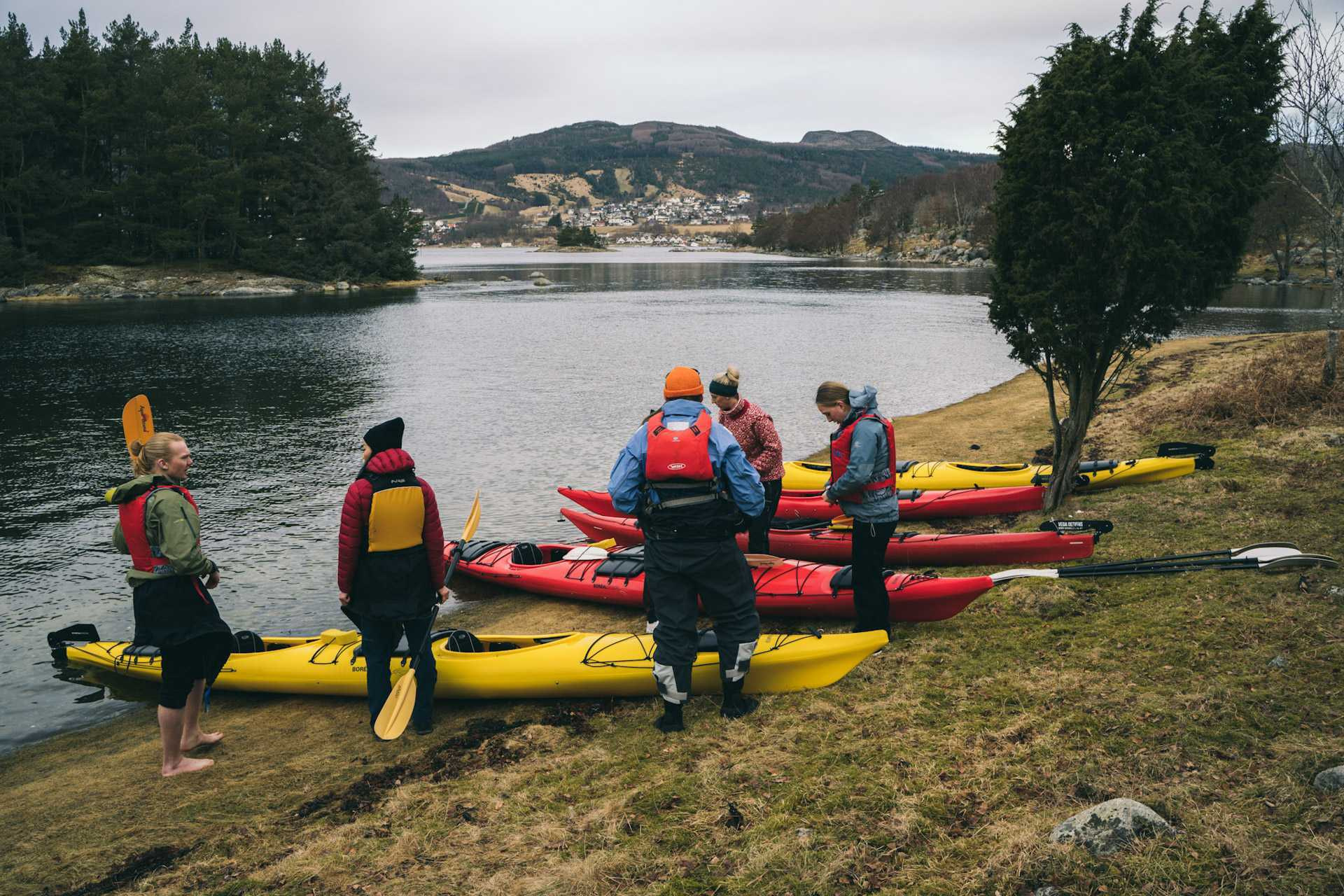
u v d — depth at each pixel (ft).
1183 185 23.66
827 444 49.47
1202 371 55.57
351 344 103.81
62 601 29.01
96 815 15.72
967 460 40.83
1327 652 15.72
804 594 21.98
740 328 117.39
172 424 58.18
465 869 12.65
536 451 49.29
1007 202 26.35
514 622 25.13
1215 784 12.28
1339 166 40.60
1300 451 30.83
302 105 226.58
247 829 14.75
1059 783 12.96
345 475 44.86
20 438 54.70
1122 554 23.58
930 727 15.34
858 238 583.58
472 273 317.83
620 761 15.51
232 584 29.81
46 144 203.51
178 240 207.31
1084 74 24.40
